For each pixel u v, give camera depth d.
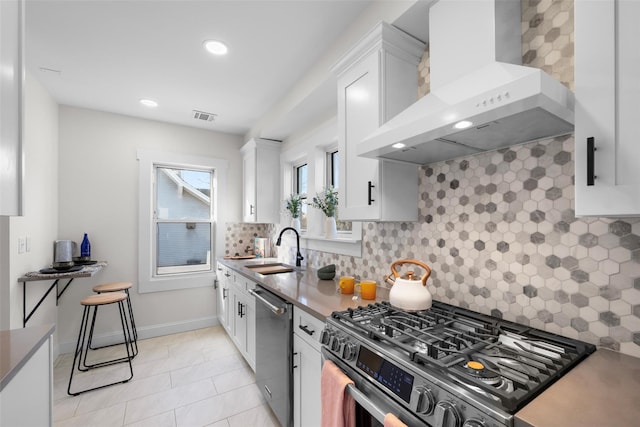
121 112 3.15
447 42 1.25
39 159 2.46
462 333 1.04
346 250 2.23
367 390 0.99
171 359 2.72
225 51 2.04
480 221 1.31
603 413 0.62
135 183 3.27
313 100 2.36
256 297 2.04
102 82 2.47
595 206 0.72
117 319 3.13
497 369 0.79
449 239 1.45
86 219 3.02
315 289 1.85
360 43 1.55
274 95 2.72
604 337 0.94
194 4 1.61
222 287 3.40
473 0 1.15
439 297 1.49
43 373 1.12
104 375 2.43
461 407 0.71
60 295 2.74
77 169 2.98
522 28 1.16
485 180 1.30
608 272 0.94
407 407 0.83
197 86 2.55
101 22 1.75
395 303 1.27
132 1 1.58
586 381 0.75
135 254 3.25
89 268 2.54
